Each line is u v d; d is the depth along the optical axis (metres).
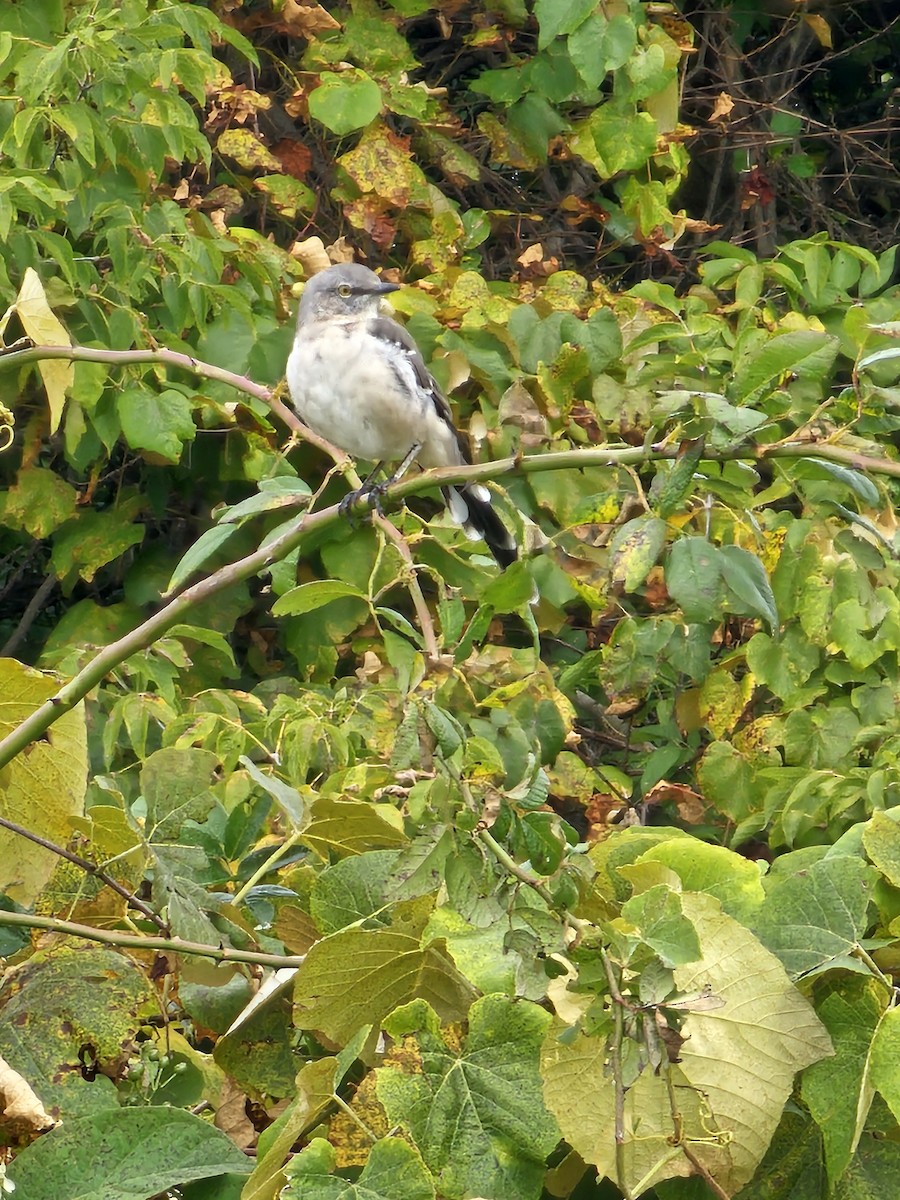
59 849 4.02
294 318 10.67
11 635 13.94
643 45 11.84
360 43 12.25
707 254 14.60
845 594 8.25
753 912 3.66
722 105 13.13
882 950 3.62
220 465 10.82
